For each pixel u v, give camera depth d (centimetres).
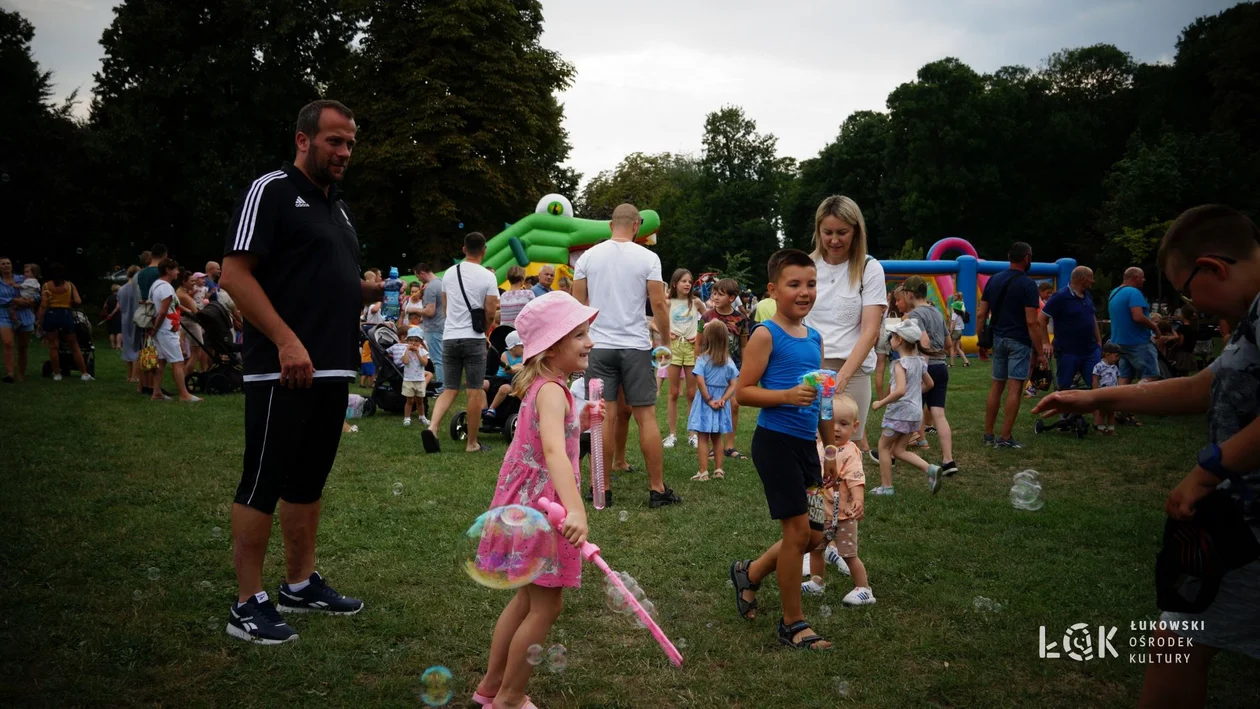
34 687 281
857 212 433
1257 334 199
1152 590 392
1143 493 595
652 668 313
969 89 4372
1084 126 4531
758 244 5519
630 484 621
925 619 361
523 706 270
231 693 287
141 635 324
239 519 329
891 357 600
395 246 3023
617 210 595
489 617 354
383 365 940
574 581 266
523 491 280
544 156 3412
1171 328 1088
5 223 2742
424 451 726
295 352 320
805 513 332
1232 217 209
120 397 1020
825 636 344
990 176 4234
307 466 347
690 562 434
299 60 2830
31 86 2814
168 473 595
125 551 418
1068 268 1931
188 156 2756
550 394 273
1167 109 4334
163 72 2711
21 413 849
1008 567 425
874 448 794
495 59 2798
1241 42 3634
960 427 897
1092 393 238
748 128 5703
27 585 371
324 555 432
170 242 2953
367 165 2758
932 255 1945
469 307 719
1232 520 198
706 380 644
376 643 329
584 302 587
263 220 327
